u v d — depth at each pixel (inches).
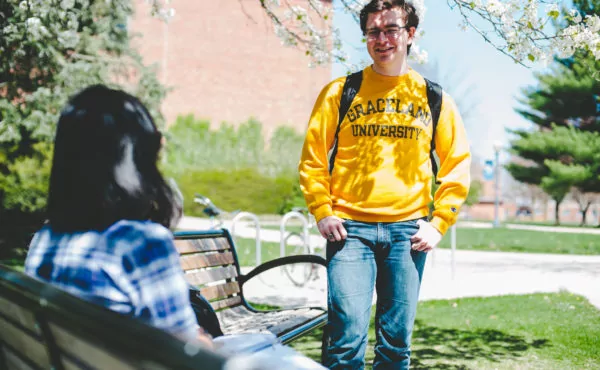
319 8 192.7
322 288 320.2
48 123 444.1
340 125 109.6
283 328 118.1
